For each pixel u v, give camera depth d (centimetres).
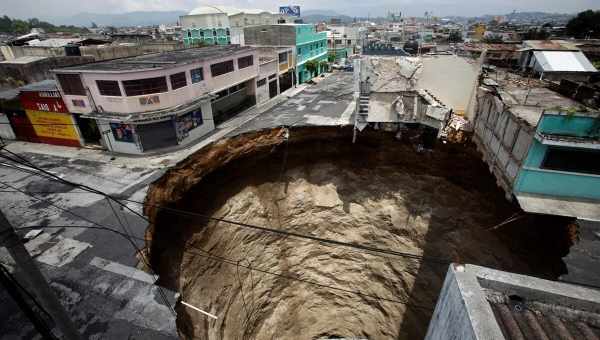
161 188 1473
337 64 5534
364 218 1922
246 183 1823
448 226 1664
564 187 1013
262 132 1911
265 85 3105
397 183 1848
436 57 1672
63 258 1087
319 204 1958
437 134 1650
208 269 1395
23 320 868
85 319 863
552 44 3222
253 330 1642
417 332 1655
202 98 2238
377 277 1875
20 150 2152
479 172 1555
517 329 429
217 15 5469
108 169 1800
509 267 1360
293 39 3812
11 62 2867
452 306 488
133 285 973
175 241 1315
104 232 1210
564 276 909
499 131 1240
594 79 2519
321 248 1973
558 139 898
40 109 2109
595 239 976
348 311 1942
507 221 1353
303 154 1961
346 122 2011
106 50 3428
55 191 1549
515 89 1664
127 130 1961
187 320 982
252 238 1752
